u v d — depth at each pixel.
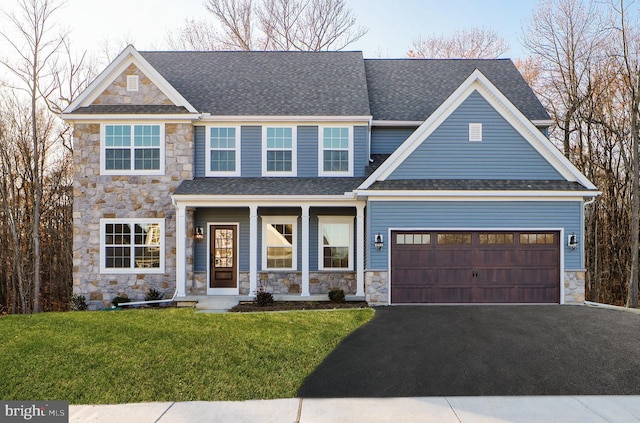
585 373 8.41
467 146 15.30
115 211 16.75
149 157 16.89
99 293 16.59
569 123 27.42
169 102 17.11
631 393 7.67
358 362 9.02
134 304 15.83
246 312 13.25
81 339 10.05
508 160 15.28
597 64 25.91
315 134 17.58
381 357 9.28
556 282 14.75
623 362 8.89
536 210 14.77
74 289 16.58
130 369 8.59
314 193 15.79
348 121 17.39
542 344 9.93
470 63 21.97
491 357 9.21
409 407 7.14
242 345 9.75
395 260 14.84
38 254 23.12
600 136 27.09
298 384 8.11
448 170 15.27
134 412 7.06
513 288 14.79
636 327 11.20
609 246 27.23
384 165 15.14
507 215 14.78
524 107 18.70
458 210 14.81
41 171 26.81
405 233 14.88
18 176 26.64
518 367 8.70
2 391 7.86
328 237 17.34
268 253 17.30
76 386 8.00
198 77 19.50
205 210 17.17
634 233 22.11
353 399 7.50
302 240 15.90
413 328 11.28
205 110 17.38
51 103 27.14
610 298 27.12
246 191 15.91
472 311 13.25
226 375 8.39
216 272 17.19
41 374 8.41
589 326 11.31
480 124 15.30
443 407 7.13
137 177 16.81
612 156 27.39
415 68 21.66
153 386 8.00
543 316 12.45
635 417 6.73
